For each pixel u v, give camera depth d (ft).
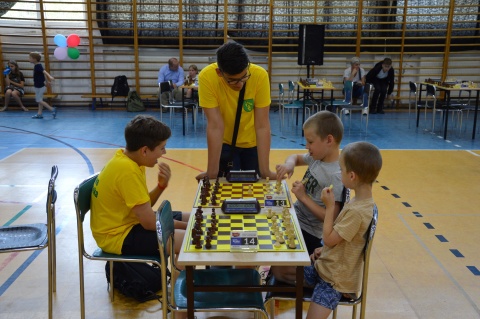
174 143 27.50
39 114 35.65
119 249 9.20
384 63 37.58
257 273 8.68
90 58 39.11
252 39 39.93
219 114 10.40
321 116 9.12
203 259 6.72
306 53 33.86
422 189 19.24
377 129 32.27
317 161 9.54
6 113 37.35
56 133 29.94
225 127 10.85
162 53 40.22
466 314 10.44
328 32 40.22
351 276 7.88
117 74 40.14
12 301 10.85
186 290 7.59
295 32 40.09
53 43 39.32
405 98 39.78
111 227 9.28
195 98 33.40
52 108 35.81
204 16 39.63
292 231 7.39
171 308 7.61
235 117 10.56
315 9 39.32
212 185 9.95
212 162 10.48
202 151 25.52
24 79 39.19
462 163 23.38
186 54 40.42
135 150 9.23
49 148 25.73
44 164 22.45
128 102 38.52
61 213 16.22
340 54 40.68
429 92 30.58
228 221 8.13
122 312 10.52
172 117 36.37
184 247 7.13
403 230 15.03
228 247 7.10
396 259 13.01
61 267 12.50
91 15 38.50
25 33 39.06
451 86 29.35
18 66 39.06
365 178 7.72
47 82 36.45
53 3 38.34
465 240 14.29
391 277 12.01
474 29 39.60
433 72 41.37
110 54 39.68
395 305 10.77
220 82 10.14
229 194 9.43
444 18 40.14
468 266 12.64
